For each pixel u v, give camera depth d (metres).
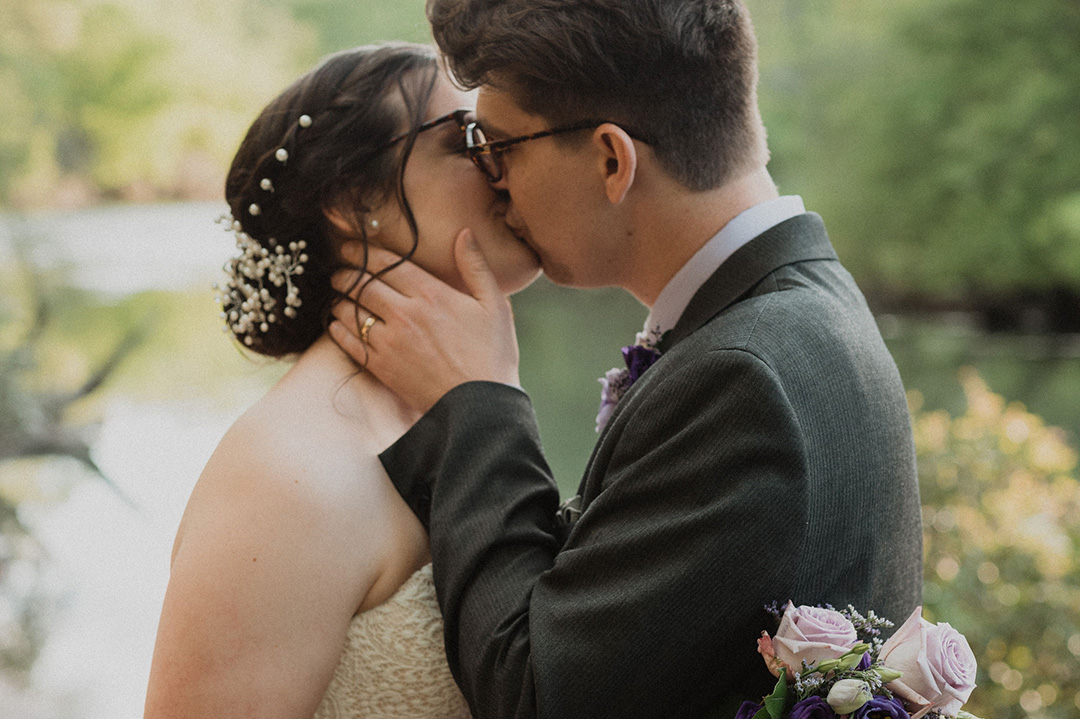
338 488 1.30
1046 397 10.38
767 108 20.27
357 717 1.34
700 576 1.10
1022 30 16.95
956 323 17.23
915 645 1.11
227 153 20.30
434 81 1.47
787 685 1.08
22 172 16.03
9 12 15.75
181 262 16.62
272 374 11.34
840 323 1.27
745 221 1.34
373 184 1.43
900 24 18.19
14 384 7.80
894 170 18.33
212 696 1.22
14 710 4.14
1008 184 16.75
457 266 1.47
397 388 1.42
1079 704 2.94
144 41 18.61
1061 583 3.13
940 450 3.63
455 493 1.30
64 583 5.49
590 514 1.22
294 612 1.25
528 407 1.39
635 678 1.11
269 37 20.70
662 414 1.20
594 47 1.28
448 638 1.27
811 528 1.14
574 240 1.40
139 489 7.29
